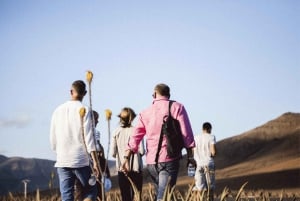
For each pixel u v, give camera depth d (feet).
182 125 21.83
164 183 21.40
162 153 21.65
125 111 32.14
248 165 325.62
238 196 20.54
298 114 425.69
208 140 38.27
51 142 22.43
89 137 21.35
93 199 22.21
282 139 355.77
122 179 31.63
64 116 22.03
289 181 225.76
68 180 21.95
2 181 464.65
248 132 413.80
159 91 22.53
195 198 20.90
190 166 21.93
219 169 358.84
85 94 22.91
